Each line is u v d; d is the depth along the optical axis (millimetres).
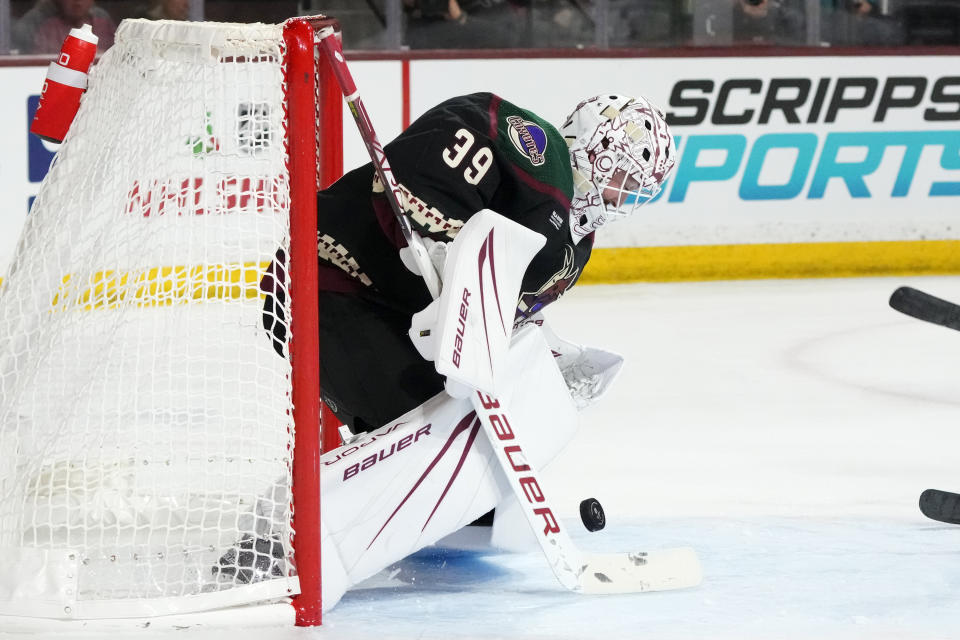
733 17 24703
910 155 25297
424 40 24297
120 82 7824
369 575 7906
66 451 8266
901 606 7785
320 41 7430
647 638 7164
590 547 9305
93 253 7879
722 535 9641
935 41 25156
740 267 25000
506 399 8336
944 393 15656
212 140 7645
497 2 24328
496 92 24391
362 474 7773
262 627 7289
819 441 13250
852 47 24859
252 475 8422
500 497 8336
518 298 8336
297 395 7238
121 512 8242
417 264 7758
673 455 12641
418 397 8312
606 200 8773
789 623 7438
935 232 25547
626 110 8578
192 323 8758
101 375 7949
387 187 7594
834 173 25094
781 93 24766
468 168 7844
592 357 9484
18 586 7191
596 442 13234
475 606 7836
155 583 7402
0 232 22438
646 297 22859
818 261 25266
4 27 22484
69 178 7977
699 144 24672
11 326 8125
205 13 23688
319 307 8383
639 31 24703
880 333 19641
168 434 10211
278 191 7461
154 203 7773
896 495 11047
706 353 18172
